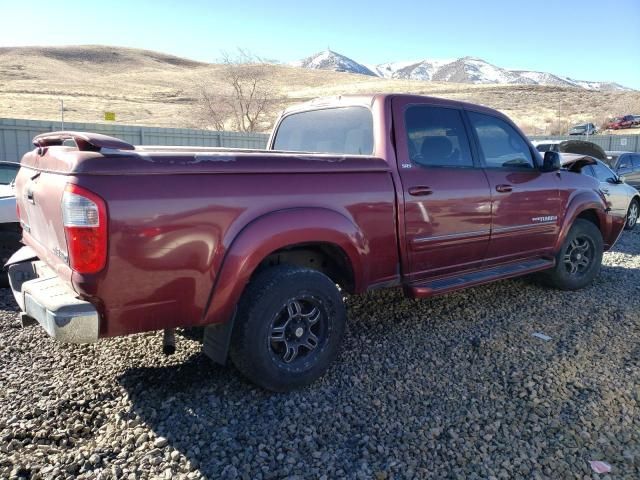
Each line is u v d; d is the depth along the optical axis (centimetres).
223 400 353
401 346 441
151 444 305
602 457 298
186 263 313
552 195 547
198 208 314
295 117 525
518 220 511
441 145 458
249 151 384
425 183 429
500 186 489
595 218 631
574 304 553
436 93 7300
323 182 369
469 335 464
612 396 360
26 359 414
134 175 296
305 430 319
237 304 342
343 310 382
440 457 297
